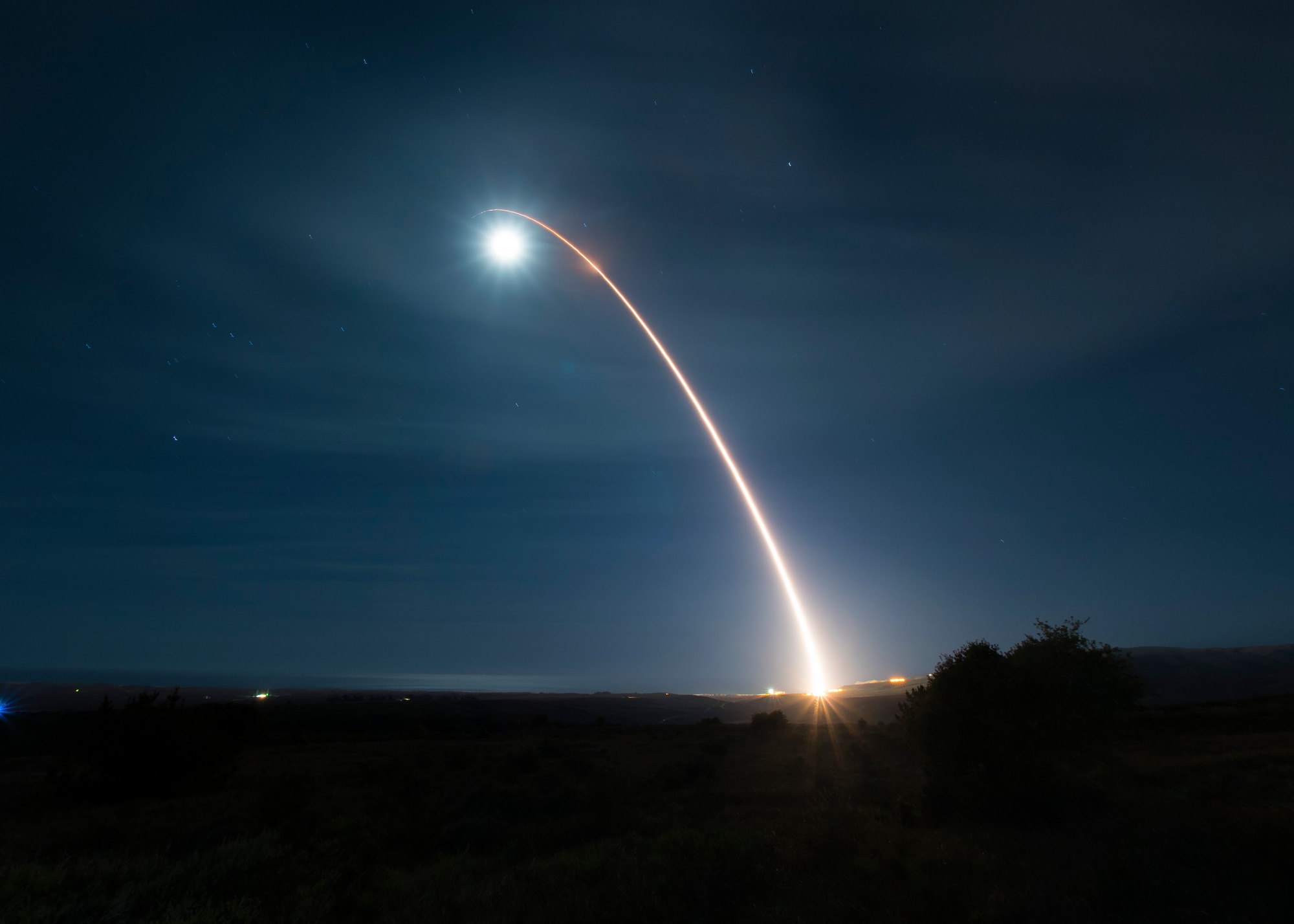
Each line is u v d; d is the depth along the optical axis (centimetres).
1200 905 639
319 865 1009
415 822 1577
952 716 1546
